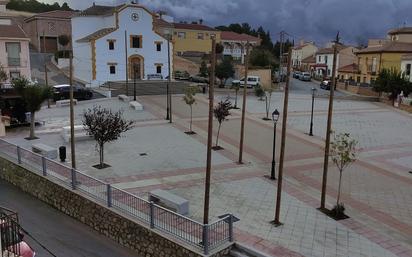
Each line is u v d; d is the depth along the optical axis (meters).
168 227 12.51
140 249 13.23
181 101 40.00
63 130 25.05
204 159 21.42
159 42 53.03
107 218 14.48
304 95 49.94
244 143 25.47
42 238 14.09
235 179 18.38
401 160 23.00
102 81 50.06
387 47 58.16
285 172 19.91
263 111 36.97
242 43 80.44
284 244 12.45
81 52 52.69
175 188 16.88
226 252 12.00
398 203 16.39
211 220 13.83
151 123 30.20
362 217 14.84
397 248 12.56
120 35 50.47
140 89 45.25
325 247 12.39
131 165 19.84
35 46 71.12
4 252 9.34
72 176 16.31
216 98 43.44
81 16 54.41
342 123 33.34
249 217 14.27
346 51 75.00
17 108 28.50
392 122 34.66
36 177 18.27
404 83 44.00
